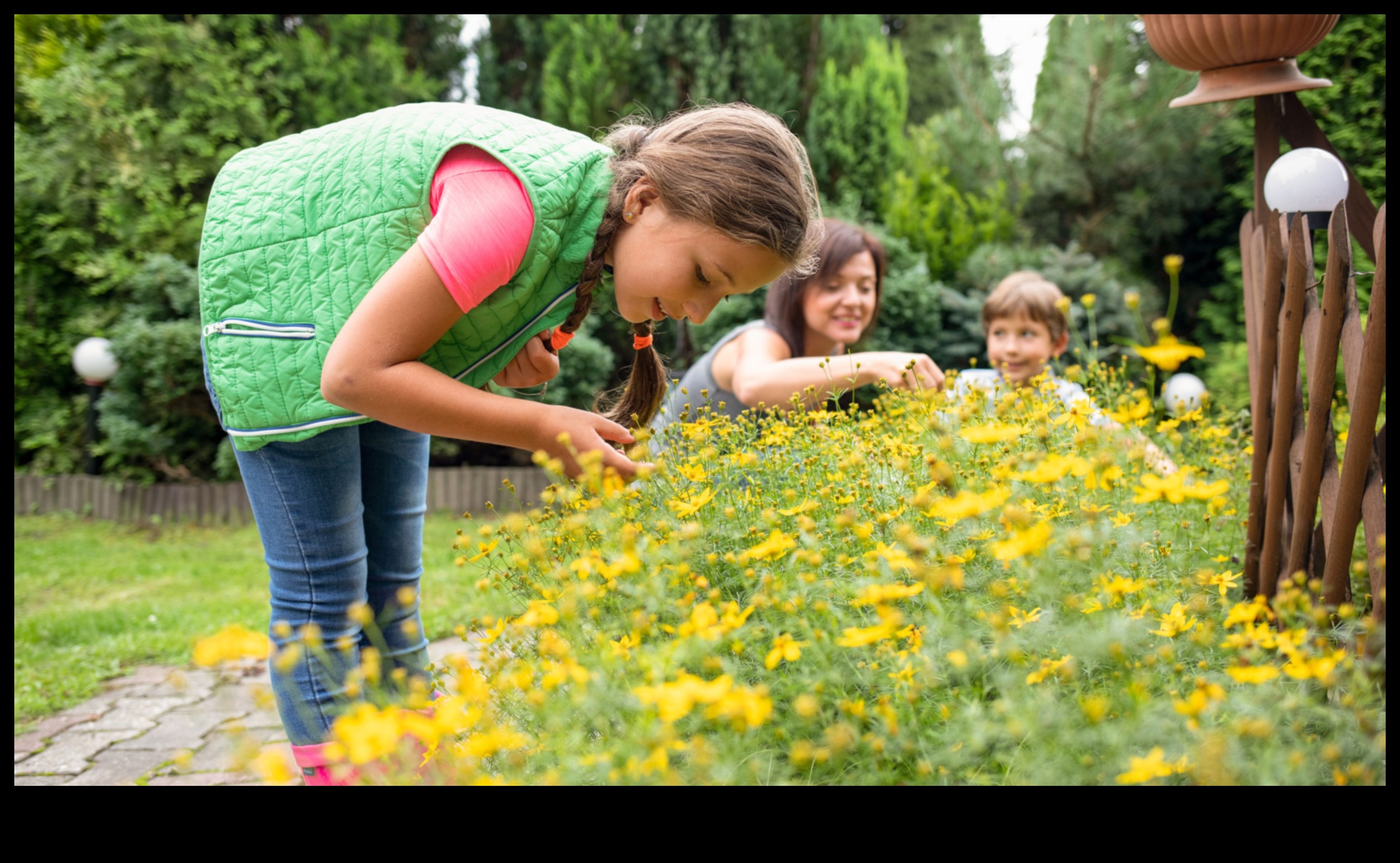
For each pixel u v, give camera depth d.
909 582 1.08
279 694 1.33
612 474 1.18
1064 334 2.88
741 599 1.14
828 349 2.47
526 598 1.26
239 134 6.27
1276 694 0.90
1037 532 0.93
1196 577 1.17
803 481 1.35
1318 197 1.71
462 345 1.30
